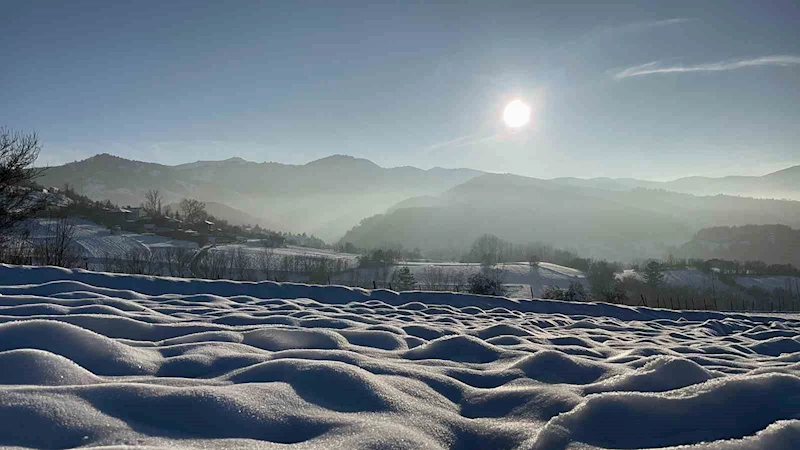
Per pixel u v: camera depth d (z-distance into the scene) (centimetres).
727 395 196
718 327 745
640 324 750
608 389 223
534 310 927
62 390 163
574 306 963
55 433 140
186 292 715
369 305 685
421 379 236
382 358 299
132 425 152
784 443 154
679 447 155
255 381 211
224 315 452
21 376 183
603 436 166
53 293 501
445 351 324
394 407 189
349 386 202
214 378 219
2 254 1176
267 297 743
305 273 5025
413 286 3947
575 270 6950
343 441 150
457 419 188
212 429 157
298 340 321
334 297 787
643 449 158
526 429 177
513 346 363
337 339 329
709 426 174
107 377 213
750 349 463
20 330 248
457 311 717
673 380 232
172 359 248
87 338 249
